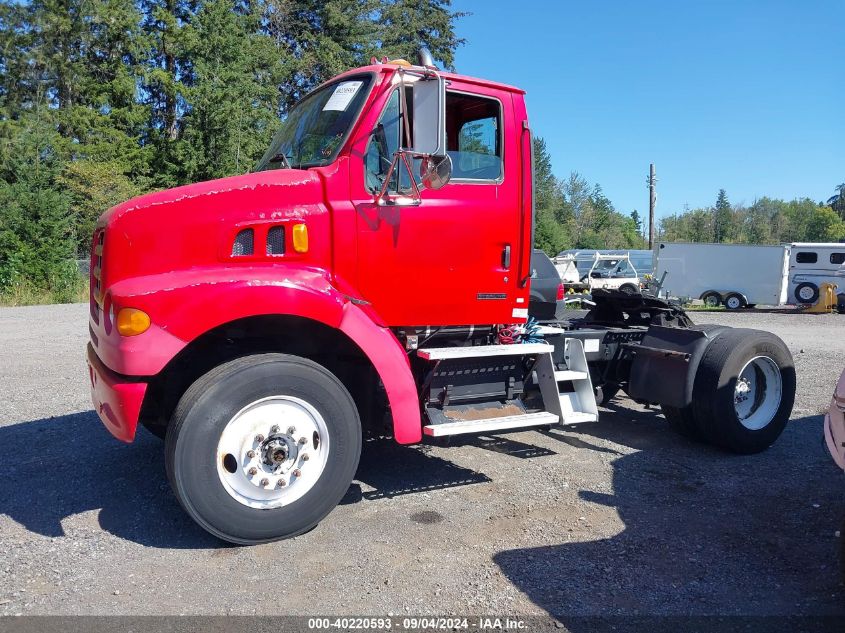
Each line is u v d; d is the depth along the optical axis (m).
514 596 3.50
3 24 35.59
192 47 32.56
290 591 3.56
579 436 6.51
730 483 5.18
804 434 6.62
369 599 3.48
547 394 5.18
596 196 93.88
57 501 4.78
